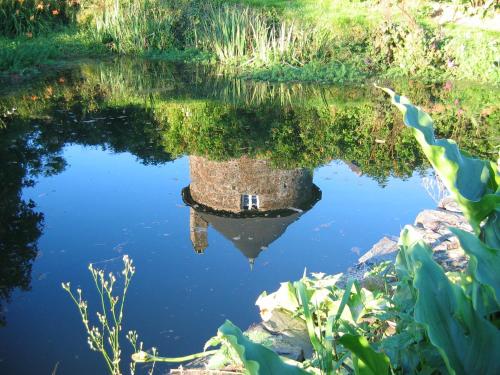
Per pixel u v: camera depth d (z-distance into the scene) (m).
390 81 13.25
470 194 2.17
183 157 8.39
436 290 2.00
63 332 4.10
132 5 17.02
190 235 5.82
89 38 16.64
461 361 1.96
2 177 7.29
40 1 16.80
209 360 3.40
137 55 15.95
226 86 12.90
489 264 1.92
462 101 11.29
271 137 9.39
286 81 13.45
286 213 6.59
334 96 12.10
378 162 8.23
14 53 13.96
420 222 5.32
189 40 16.55
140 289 4.73
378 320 3.31
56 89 12.20
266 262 5.27
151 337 4.03
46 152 8.38
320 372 2.75
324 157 8.43
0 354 3.82
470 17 17.50
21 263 5.17
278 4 20.09
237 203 6.88
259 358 1.83
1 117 10.11
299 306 3.75
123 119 10.25
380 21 15.94
